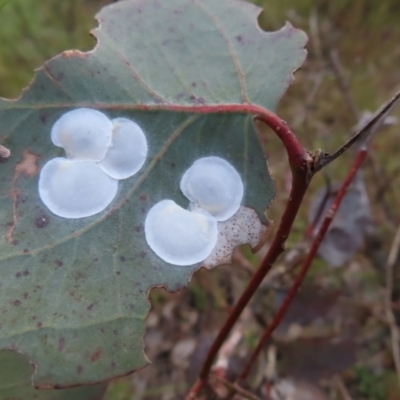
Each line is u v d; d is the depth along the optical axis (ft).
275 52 0.16
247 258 0.38
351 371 0.37
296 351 0.28
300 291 0.28
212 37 0.16
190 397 0.20
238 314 0.18
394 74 0.51
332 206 0.21
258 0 0.48
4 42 0.48
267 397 0.27
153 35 0.16
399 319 0.37
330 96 0.47
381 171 0.40
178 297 0.40
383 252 0.38
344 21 0.51
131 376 0.38
